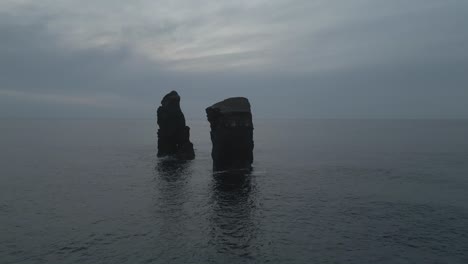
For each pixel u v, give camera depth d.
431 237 32.78
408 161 81.94
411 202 44.69
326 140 155.25
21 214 40.19
